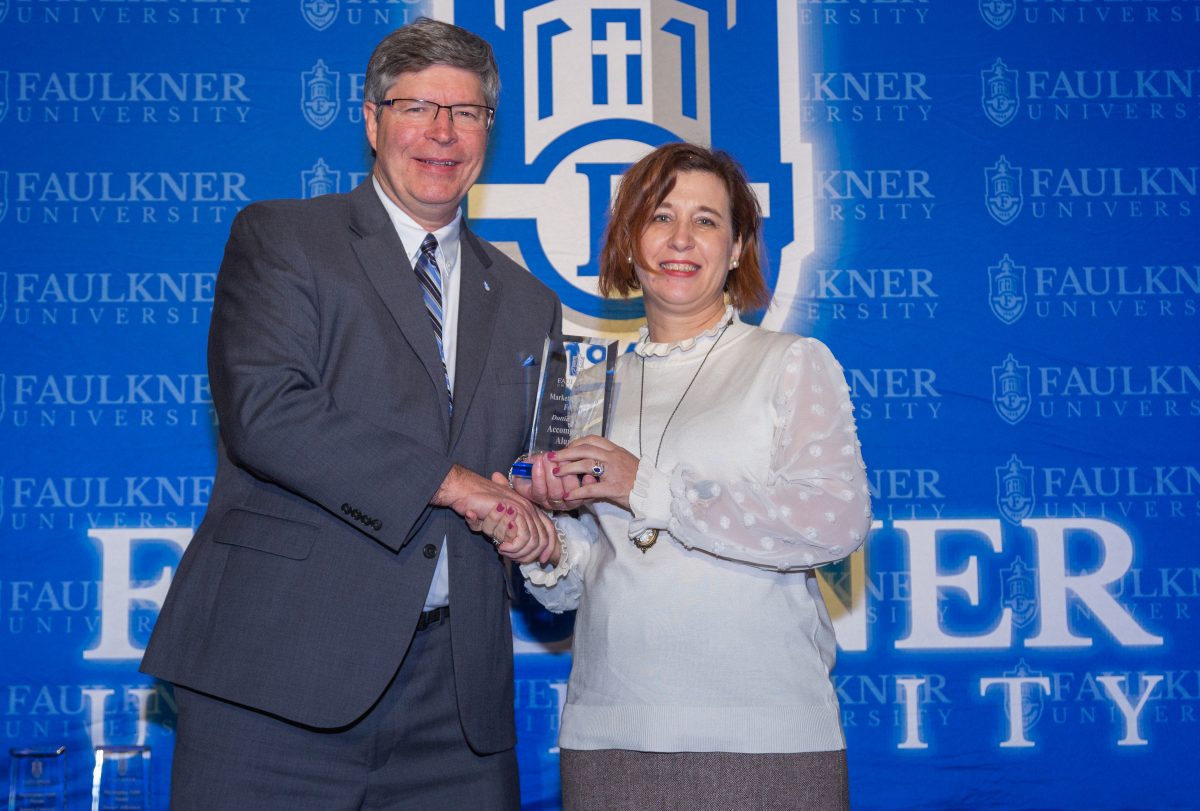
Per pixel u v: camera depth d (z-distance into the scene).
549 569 1.90
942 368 2.96
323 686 1.77
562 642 2.87
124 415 2.87
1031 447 2.95
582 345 1.92
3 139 2.89
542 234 2.96
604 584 1.78
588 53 2.99
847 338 2.96
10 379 2.85
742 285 2.01
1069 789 2.87
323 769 1.83
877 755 2.87
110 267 2.89
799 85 3.00
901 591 2.91
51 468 2.84
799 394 1.77
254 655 1.78
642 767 1.69
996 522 2.93
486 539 1.95
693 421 1.80
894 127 3.00
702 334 1.89
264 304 1.84
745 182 1.99
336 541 1.82
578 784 1.73
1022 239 2.99
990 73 3.02
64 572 2.82
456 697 1.90
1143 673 2.90
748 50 3.01
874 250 2.98
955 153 3.00
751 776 1.66
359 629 1.80
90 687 2.81
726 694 1.67
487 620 1.94
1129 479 2.94
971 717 2.88
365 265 1.91
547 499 1.81
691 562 1.72
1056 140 3.01
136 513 2.85
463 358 1.96
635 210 1.91
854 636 2.89
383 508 1.76
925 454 2.94
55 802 2.73
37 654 2.80
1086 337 2.97
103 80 2.92
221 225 2.92
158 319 2.89
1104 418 2.95
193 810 1.78
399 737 1.89
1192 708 2.89
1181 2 3.03
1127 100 3.02
